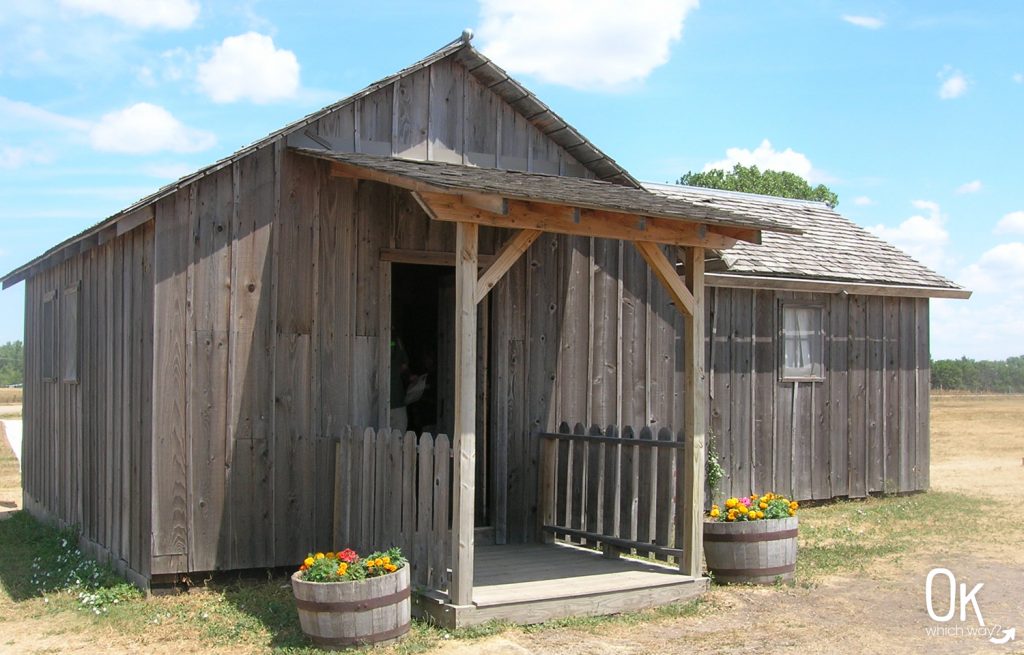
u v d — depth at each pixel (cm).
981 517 1282
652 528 887
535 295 1021
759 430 1370
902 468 1523
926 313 1571
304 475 889
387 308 937
